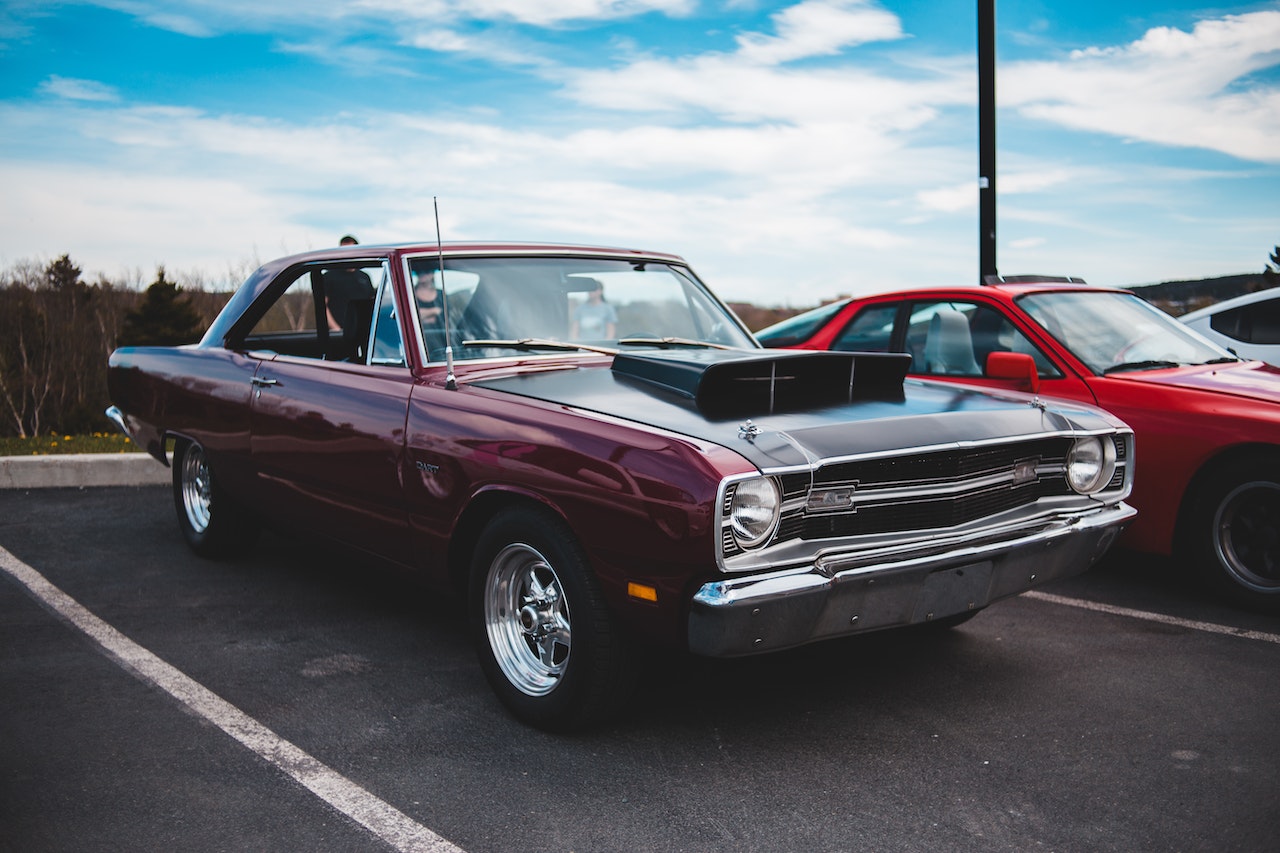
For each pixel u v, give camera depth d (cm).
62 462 733
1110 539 345
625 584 281
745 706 338
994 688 353
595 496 283
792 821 261
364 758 298
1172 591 476
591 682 298
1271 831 253
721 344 435
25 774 286
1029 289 541
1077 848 246
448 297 382
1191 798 271
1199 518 450
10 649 392
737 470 263
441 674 368
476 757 299
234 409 455
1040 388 498
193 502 532
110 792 275
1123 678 362
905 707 337
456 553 345
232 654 388
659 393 329
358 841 251
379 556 382
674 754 301
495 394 334
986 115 764
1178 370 493
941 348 554
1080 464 347
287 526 440
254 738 311
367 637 409
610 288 422
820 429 290
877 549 287
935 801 271
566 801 272
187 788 278
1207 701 339
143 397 535
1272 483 424
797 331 640
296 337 505
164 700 342
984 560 304
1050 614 441
